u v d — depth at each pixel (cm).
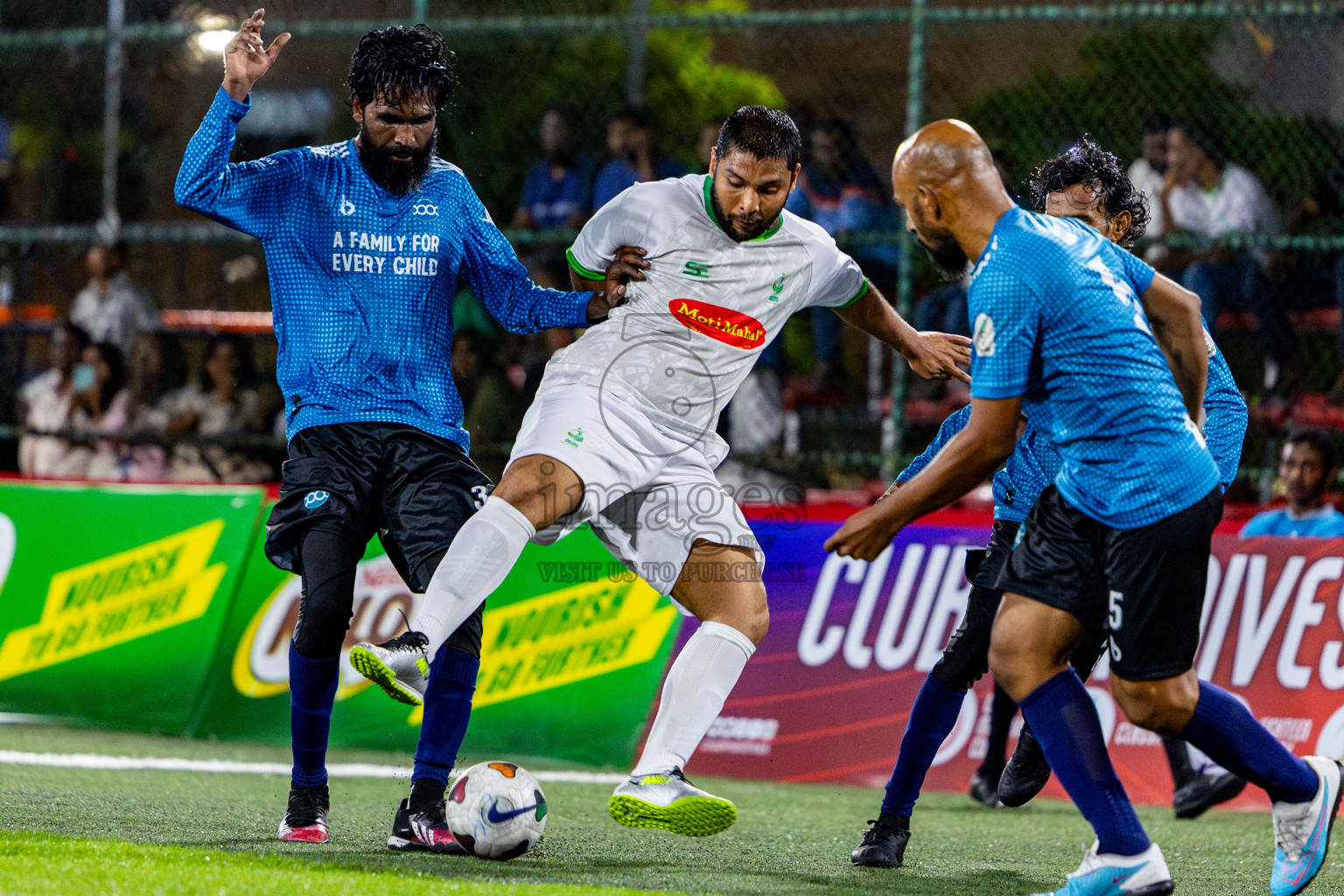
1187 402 954
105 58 2562
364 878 885
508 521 1003
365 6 2619
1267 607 1608
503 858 1030
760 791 1595
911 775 1117
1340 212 2000
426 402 1111
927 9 1978
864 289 1153
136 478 2264
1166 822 1441
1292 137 2022
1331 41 2006
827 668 1702
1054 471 1093
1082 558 882
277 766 1612
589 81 2403
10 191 2619
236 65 1077
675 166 2305
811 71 2364
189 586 1872
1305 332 1983
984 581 1125
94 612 1883
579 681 1744
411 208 1117
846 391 2248
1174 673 877
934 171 892
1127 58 2091
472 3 2633
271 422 2286
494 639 1767
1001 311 860
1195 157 2045
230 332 2317
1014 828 1370
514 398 2148
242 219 1088
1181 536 856
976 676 1126
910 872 1084
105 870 870
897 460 1934
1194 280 1975
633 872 1019
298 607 1830
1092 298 864
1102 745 882
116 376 2319
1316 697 1575
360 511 1076
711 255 1066
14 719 1853
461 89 2353
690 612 1070
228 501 1900
